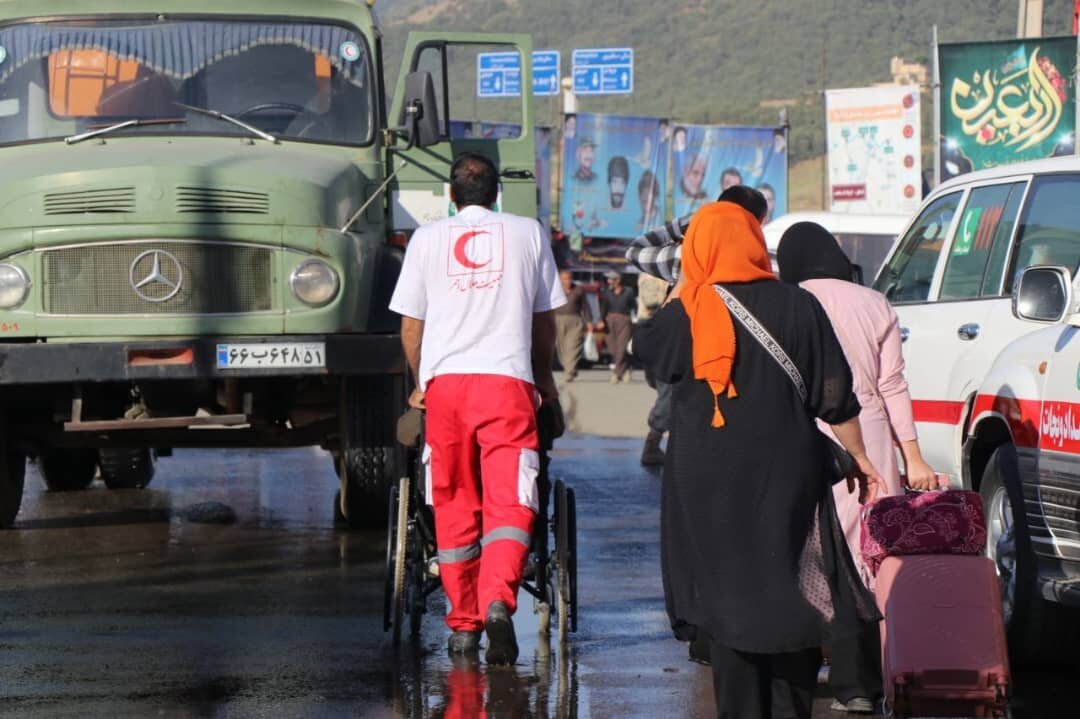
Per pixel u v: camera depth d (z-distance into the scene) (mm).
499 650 9117
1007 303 10773
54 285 13047
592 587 11875
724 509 6645
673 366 6824
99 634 10062
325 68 14664
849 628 6586
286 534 14266
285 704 8383
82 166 13172
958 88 25625
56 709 8227
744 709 6824
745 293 6773
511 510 9258
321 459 21594
